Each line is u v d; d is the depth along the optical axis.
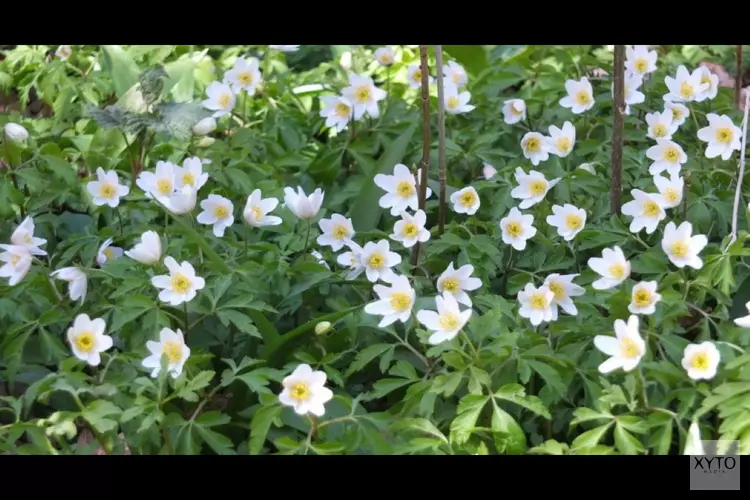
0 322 1.27
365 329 1.27
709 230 1.35
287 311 1.30
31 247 1.27
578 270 1.34
